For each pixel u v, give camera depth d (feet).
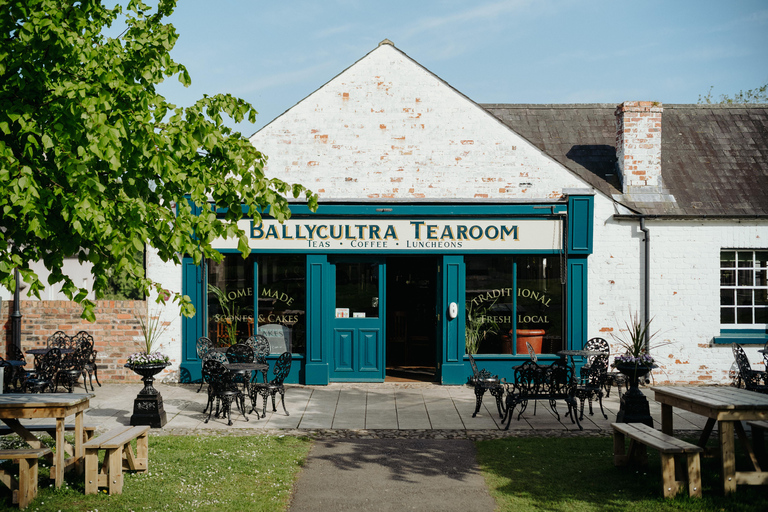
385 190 38.99
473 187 38.93
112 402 33.35
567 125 45.60
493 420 30.27
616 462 22.75
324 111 38.96
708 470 22.38
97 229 14.44
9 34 16.60
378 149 38.96
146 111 16.61
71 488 20.12
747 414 19.88
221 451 24.47
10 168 14.06
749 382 31.27
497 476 22.06
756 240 38.55
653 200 39.52
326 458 24.16
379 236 38.63
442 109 38.93
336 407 33.04
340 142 38.91
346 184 38.93
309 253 38.75
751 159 42.52
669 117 45.78
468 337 39.24
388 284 45.88
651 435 21.39
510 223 38.47
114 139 14.23
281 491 20.30
